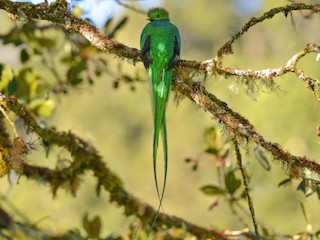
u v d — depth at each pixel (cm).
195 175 4700
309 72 2577
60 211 2894
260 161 1020
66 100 4822
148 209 1092
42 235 1062
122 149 4881
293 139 2530
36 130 887
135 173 4853
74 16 859
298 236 1045
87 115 4834
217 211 3631
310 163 784
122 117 4922
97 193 1090
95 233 1072
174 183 4731
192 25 5834
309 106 2545
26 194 2692
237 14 5709
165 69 850
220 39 5781
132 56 865
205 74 821
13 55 3350
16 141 811
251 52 3219
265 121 2569
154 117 839
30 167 1077
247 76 784
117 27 1139
